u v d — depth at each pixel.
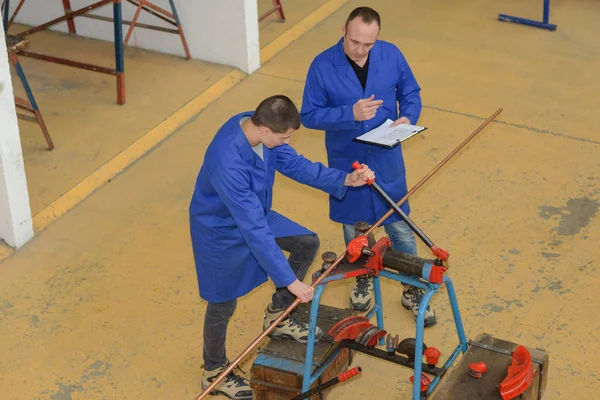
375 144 4.34
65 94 7.43
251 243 3.83
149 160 6.62
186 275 5.41
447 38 8.39
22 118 6.55
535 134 6.81
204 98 7.39
